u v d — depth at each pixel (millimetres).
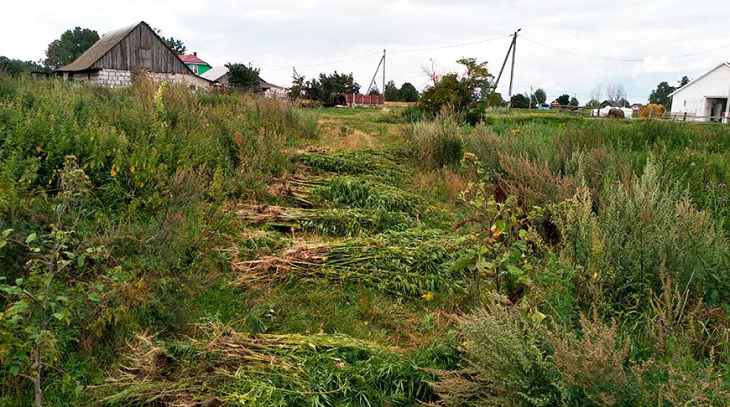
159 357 3205
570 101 69438
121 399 2877
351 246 5098
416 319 4117
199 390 2951
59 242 3205
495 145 9156
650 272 3646
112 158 5449
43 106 6344
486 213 4051
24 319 2932
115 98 9516
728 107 46844
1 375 2908
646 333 3092
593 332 2637
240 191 6707
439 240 5441
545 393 2523
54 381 2992
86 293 3320
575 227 4078
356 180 7605
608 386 2361
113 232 4180
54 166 5031
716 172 7105
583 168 6496
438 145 10156
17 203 4031
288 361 3227
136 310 3602
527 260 3920
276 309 4109
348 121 19984
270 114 12164
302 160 8930
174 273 4184
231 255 4863
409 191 8219
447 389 2826
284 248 5113
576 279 3617
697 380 2355
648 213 4184
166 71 36031
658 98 91625
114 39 34906
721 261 3654
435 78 21844
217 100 13398
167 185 5477
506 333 2648
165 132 6676
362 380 3045
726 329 2979
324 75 41344
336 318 4059
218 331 3578
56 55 85375
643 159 7688
